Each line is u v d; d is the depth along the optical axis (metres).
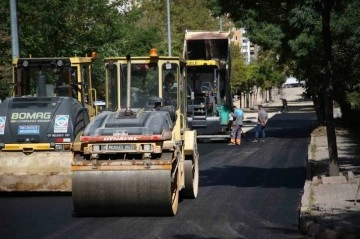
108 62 19.69
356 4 22.38
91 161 16.91
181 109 20.41
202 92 47.06
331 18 25.66
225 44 53.06
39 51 32.97
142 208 16.89
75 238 14.43
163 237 14.42
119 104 19.50
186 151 19.69
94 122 17.81
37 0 32.31
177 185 17.75
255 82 107.81
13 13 26.66
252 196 20.33
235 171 27.72
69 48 33.78
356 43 23.28
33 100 21.52
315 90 49.03
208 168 29.03
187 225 15.84
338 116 65.56
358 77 30.31
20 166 20.72
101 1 35.00
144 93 19.59
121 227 15.70
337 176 21.45
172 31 75.19
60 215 17.45
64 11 32.97
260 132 50.81
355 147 35.09
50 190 20.66
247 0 24.22
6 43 32.81
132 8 47.12
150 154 16.98
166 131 17.39
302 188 22.03
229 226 15.59
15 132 20.98
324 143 39.06
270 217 16.72
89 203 16.81
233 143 44.44
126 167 16.75
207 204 18.95
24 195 21.22
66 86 23.39
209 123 46.00
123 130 17.25
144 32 52.34
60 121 21.02
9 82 33.16
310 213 15.67
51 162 20.69
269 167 29.42
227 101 48.69
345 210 16.00
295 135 52.59
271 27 47.66
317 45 34.31
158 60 19.64
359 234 13.30
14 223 16.27
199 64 47.28
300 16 21.72
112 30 36.88
